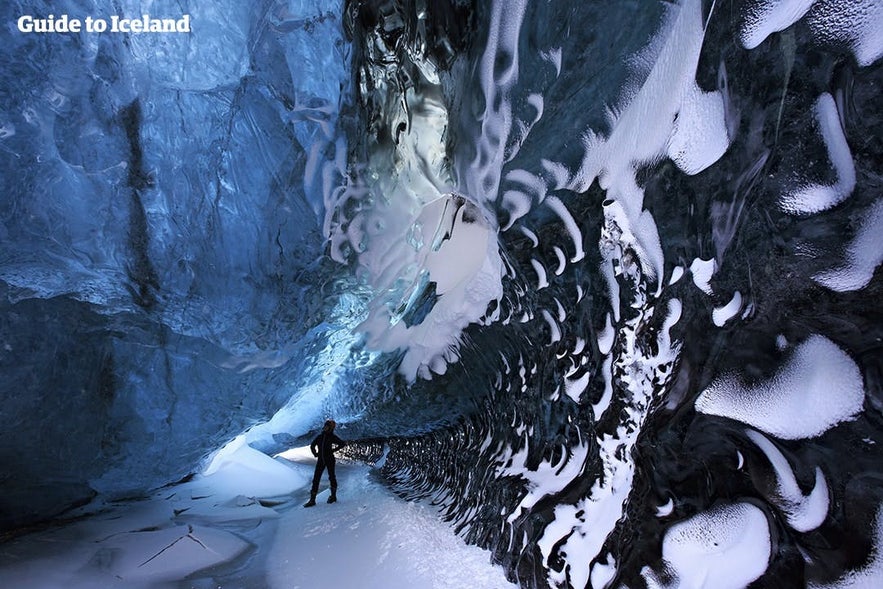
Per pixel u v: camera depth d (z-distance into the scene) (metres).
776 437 1.67
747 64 1.75
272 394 6.41
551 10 2.54
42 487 4.57
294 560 3.98
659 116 2.20
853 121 1.48
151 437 5.21
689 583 1.86
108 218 3.90
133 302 4.41
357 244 5.19
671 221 2.21
